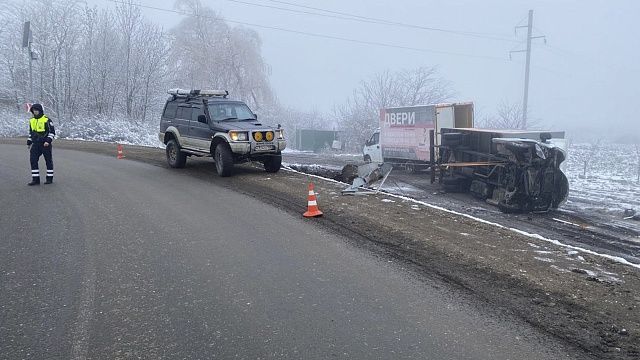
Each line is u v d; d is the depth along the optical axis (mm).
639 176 22531
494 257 6535
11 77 34531
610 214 13750
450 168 17562
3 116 32125
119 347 4027
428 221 8594
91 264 6035
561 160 13930
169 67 38750
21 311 4695
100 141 26781
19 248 6660
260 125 13562
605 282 5707
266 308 4820
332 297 5129
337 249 6824
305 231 7742
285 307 4855
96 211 8898
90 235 7320
